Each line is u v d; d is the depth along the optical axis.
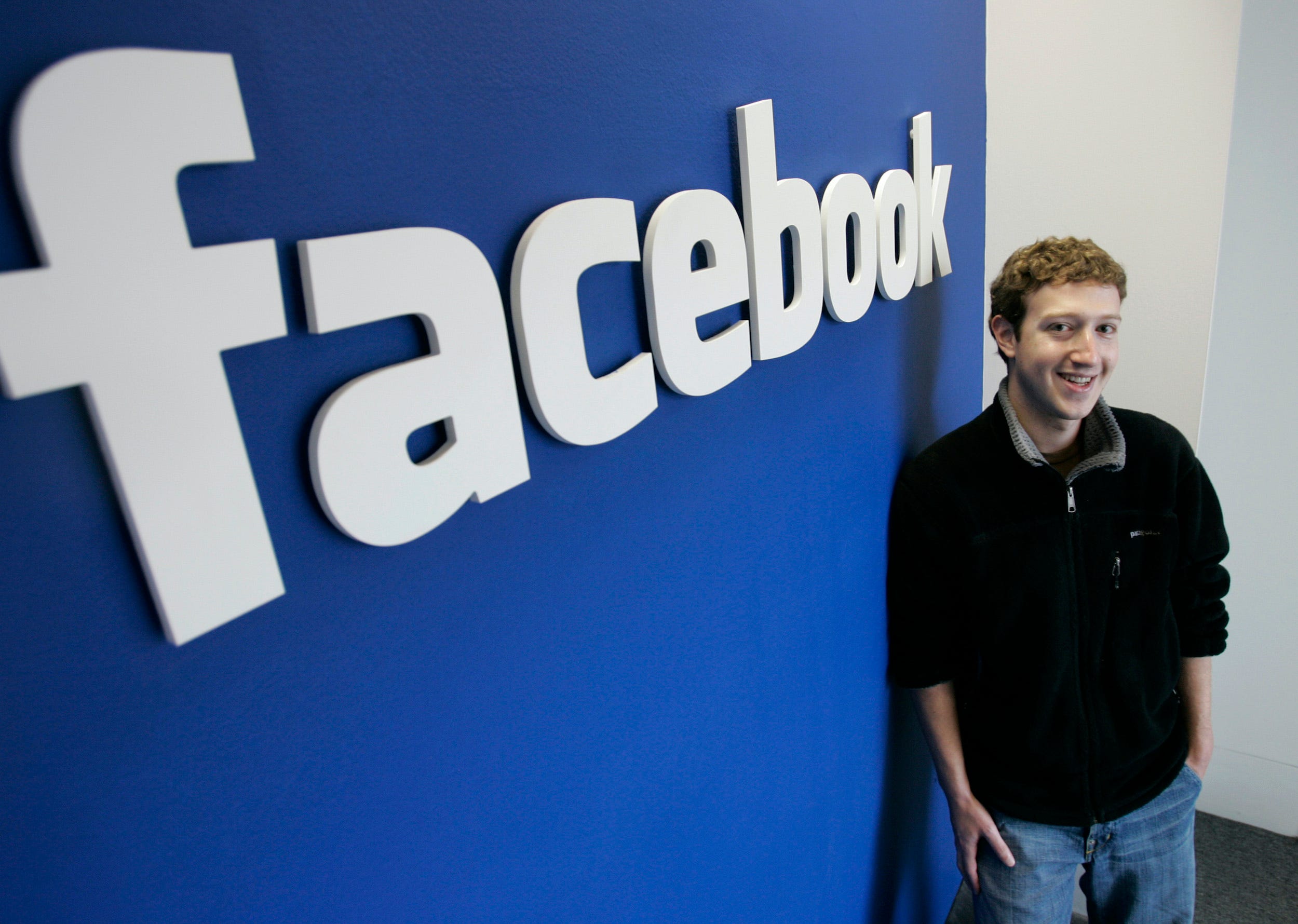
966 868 1.34
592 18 0.58
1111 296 1.04
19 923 0.34
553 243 0.54
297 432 0.42
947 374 1.48
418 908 0.53
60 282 0.31
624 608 0.69
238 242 0.38
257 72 0.39
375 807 0.49
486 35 0.50
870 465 1.18
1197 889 1.85
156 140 0.34
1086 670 1.18
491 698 0.57
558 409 0.56
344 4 0.42
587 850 0.68
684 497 0.76
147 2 0.35
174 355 0.35
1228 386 1.74
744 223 0.77
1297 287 1.60
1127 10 1.38
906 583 1.26
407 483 0.47
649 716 0.74
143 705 0.38
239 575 0.39
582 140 0.59
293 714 0.44
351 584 0.46
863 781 1.29
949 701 1.31
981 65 1.49
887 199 1.06
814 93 0.90
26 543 0.33
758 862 0.98
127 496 0.34
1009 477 1.15
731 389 0.81
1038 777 1.24
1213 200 1.40
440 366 0.48
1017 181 1.58
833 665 1.13
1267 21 1.45
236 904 0.43
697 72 0.70
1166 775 1.25
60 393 0.34
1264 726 1.93
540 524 0.59
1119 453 1.09
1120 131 1.45
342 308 0.42
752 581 0.89
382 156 0.45
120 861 0.38
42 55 0.32
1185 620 1.29
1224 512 1.84
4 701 0.33
